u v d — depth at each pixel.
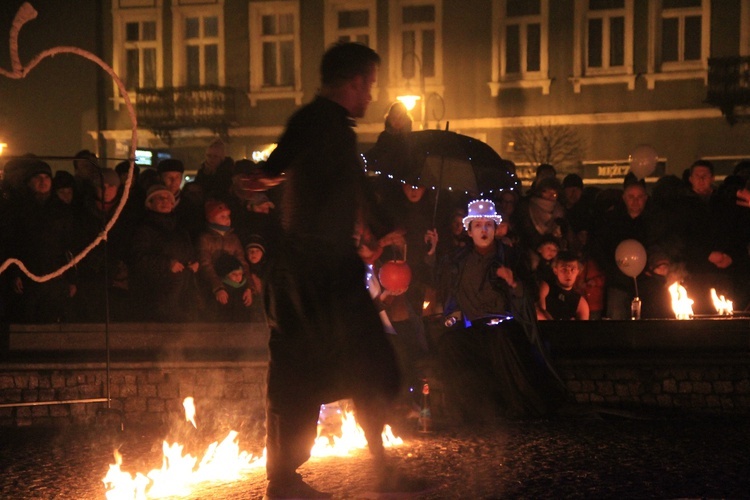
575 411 8.15
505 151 28.19
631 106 27.61
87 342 8.62
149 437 7.48
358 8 28.91
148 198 9.38
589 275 10.24
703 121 27.25
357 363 5.07
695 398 8.48
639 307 9.56
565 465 6.16
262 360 8.39
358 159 5.17
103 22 30.23
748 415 8.24
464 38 28.30
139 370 8.35
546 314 9.39
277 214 5.20
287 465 5.09
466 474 5.91
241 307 9.47
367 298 5.11
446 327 8.38
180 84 30.00
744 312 9.58
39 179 9.58
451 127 28.39
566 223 10.33
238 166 10.96
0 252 9.46
